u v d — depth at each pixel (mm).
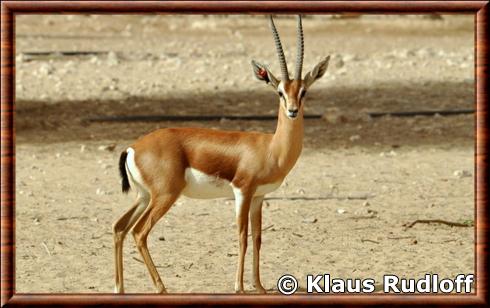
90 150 42438
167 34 90250
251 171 22031
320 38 86438
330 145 43469
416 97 55250
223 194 22625
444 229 28922
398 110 51875
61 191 34562
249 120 49125
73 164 39500
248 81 60469
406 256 25922
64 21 97125
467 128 47375
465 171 37375
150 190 22000
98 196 33812
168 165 21891
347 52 75875
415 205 32312
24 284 23422
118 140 44719
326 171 38031
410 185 35562
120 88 57781
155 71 64688
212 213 31156
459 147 43156
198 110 51594
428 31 91125
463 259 25578
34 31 89812
